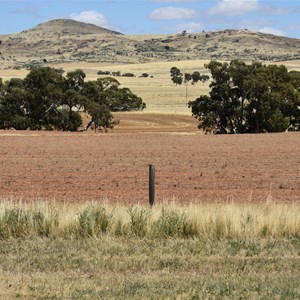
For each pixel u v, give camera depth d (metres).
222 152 59.00
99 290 14.01
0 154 56.19
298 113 117.50
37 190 34.97
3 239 19.77
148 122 160.62
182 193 34.06
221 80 118.50
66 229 20.44
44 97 131.12
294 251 18.33
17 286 14.27
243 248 18.61
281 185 37.38
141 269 16.27
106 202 25.67
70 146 65.31
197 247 18.59
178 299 13.43
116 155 55.97
